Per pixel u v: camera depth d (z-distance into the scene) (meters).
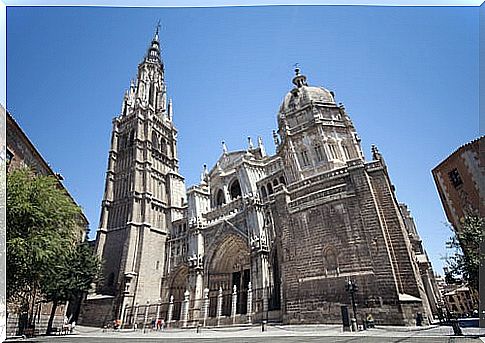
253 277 47.28
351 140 52.97
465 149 34.41
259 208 52.62
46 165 45.44
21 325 32.16
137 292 62.19
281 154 58.00
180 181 83.31
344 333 23.28
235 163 72.69
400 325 28.17
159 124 89.88
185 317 53.47
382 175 36.22
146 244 67.75
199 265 57.94
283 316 36.28
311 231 37.19
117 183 78.88
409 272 31.06
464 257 22.50
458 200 35.47
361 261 32.50
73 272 44.09
